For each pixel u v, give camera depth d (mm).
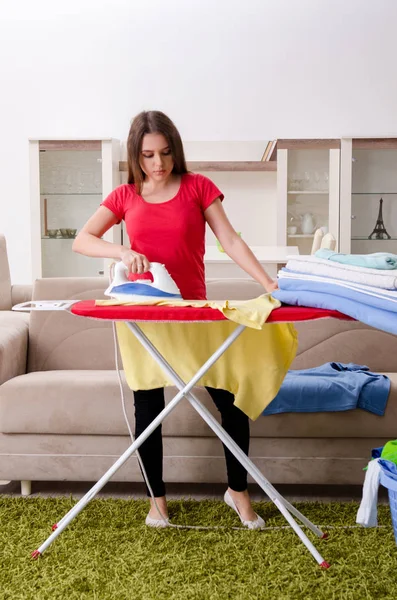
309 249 6023
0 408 2406
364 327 2818
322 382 2334
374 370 2809
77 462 2420
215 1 6215
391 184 5918
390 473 1769
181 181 2113
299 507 2309
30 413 2393
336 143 5891
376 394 2326
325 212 5984
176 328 2016
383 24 6172
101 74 6289
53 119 6324
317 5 6180
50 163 5953
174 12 6234
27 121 6332
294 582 1769
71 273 6020
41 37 6285
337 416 2328
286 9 6195
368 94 6215
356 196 5941
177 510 2291
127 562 1898
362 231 5949
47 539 1945
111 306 1662
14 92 6320
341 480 2367
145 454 2105
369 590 1724
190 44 6242
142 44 6262
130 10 6246
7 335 2688
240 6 6203
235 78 6242
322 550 1947
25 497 2445
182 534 2086
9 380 2494
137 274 1888
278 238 5992
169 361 2025
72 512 1935
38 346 2867
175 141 2055
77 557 1930
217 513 2252
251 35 6219
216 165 6176
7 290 3881
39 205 5973
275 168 6133
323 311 1627
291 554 1930
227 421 2084
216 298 2865
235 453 1919
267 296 1752
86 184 5949
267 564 1879
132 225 2096
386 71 6195
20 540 2045
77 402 2383
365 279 1569
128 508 2312
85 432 2391
